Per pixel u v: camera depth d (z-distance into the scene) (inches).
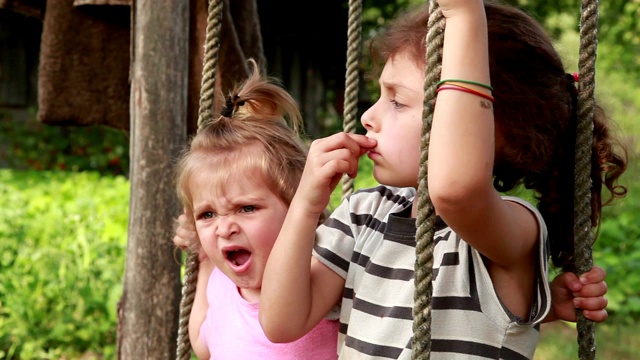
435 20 67.4
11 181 406.0
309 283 81.8
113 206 334.0
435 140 65.9
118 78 158.2
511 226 70.9
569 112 79.4
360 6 111.3
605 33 680.4
